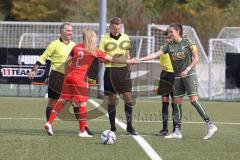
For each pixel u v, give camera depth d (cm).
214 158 2064
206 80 5375
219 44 5659
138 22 10038
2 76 4759
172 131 2862
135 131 2683
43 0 11538
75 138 2488
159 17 11094
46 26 5772
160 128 2950
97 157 2038
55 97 2697
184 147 2302
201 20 10388
